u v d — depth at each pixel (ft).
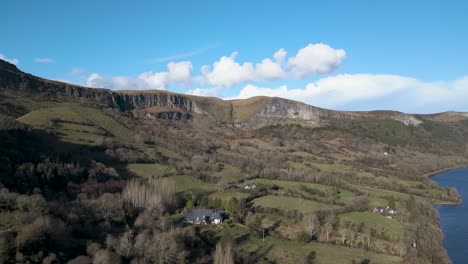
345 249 384.68
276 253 360.48
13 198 342.03
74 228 337.72
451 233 460.96
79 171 493.77
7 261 261.44
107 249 303.07
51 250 289.33
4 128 530.68
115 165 599.98
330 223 435.53
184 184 590.55
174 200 501.15
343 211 490.08
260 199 536.01
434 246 380.58
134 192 448.65
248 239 393.09
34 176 425.28
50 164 466.29
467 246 413.59
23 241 274.57
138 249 312.71
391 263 347.15
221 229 416.46
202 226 425.69
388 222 456.86
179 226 398.62
